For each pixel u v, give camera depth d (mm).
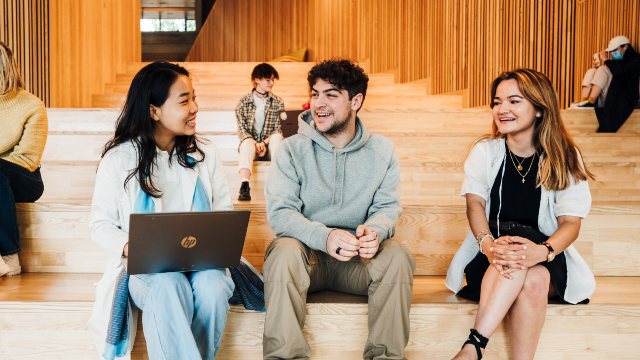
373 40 6062
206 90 4535
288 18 7977
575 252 1429
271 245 1323
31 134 1775
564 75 3605
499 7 3924
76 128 2844
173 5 11289
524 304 1299
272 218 1385
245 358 1396
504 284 1277
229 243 1171
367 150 1483
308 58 7586
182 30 11781
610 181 2393
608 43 3336
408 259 1300
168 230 1087
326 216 1451
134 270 1114
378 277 1291
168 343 1111
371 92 4773
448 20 4500
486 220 1443
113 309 1192
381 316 1284
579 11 3539
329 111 1411
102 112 2861
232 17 8711
